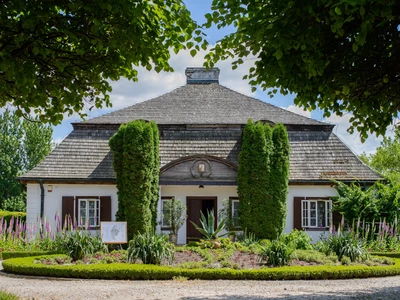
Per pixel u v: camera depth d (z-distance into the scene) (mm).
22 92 7074
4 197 47844
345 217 20922
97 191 22766
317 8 6594
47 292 10836
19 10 6125
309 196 22906
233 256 16047
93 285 12070
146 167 20797
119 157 21094
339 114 8961
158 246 14648
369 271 13711
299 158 23906
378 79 7820
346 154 24078
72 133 24547
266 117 25734
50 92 7484
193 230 23578
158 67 7922
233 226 21953
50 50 6867
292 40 6898
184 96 27234
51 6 6289
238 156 23078
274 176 21453
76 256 15500
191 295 10414
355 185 21875
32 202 22422
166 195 23359
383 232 19281
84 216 22625
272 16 6910
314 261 15312
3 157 47875
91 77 7891
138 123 20984
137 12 6418
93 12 6469
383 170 45250
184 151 23750
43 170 22625
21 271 13891
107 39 7160
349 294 10672
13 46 6492
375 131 8984
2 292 8742
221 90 27875
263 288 11648
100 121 25000
